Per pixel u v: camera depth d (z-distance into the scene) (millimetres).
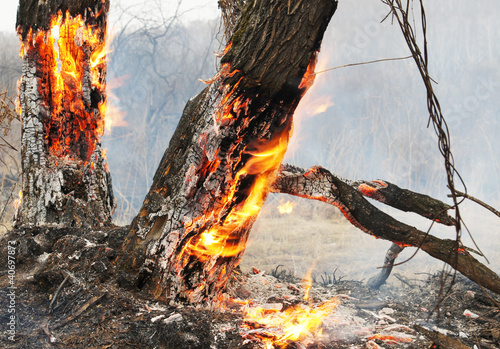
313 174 2742
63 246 2975
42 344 2270
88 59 3488
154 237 2605
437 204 2762
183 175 2537
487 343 2652
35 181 3475
